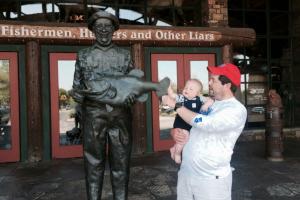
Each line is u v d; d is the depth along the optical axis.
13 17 8.29
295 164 7.01
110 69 3.49
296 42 10.59
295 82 10.57
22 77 7.91
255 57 10.31
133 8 9.06
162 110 8.74
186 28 8.58
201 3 9.42
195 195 2.81
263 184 5.69
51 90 8.07
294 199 4.99
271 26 10.45
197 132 2.82
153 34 8.34
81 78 3.52
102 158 3.47
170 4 9.33
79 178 6.35
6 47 7.82
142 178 6.21
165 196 5.21
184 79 8.85
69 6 8.57
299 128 10.39
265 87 10.38
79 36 7.90
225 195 2.77
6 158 7.81
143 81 3.29
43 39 7.79
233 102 2.73
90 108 3.39
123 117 3.44
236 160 7.45
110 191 5.50
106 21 3.44
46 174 6.70
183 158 2.91
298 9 10.53
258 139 9.97
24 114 7.91
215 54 9.05
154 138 8.66
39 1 8.41
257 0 10.32
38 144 7.87
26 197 5.29
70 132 8.19
